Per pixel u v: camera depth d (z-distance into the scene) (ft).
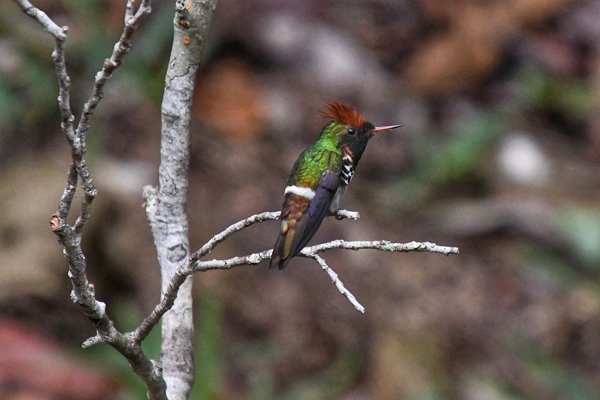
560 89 48.26
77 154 13.52
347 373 35.73
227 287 36.47
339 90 45.39
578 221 42.34
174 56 17.46
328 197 20.04
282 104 43.88
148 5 13.05
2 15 42.01
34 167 36.17
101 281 33.91
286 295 36.91
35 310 32.63
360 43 47.57
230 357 35.24
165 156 17.85
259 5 46.78
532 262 41.06
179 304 18.12
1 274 32.76
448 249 15.53
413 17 49.24
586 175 45.27
